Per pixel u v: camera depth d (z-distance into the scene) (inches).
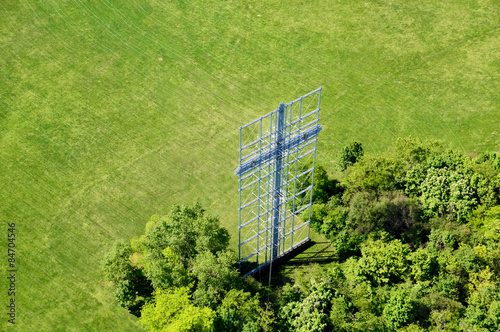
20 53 4832.7
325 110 4439.0
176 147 4131.4
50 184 3838.6
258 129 4261.8
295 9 5388.8
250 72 4756.4
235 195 3811.5
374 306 2970.0
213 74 4731.8
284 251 3459.6
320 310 2930.6
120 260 3132.4
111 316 3129.9
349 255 3390.7
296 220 3668.8
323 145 4156.0
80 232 3550.7
